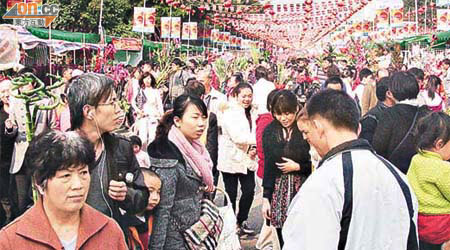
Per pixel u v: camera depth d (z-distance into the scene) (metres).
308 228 2.95
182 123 4.59
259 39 48.97
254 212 9.02
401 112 5.51
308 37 44.34
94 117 3.79
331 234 2.93
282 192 5.68
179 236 4.45
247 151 7.72
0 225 7.00
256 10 18.67
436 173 4.70
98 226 3.09
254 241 7.65
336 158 3.11
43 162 2.91
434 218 4.77
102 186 3.79
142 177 4.11
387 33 30.00
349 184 2.99
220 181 10.66
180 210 4.45
